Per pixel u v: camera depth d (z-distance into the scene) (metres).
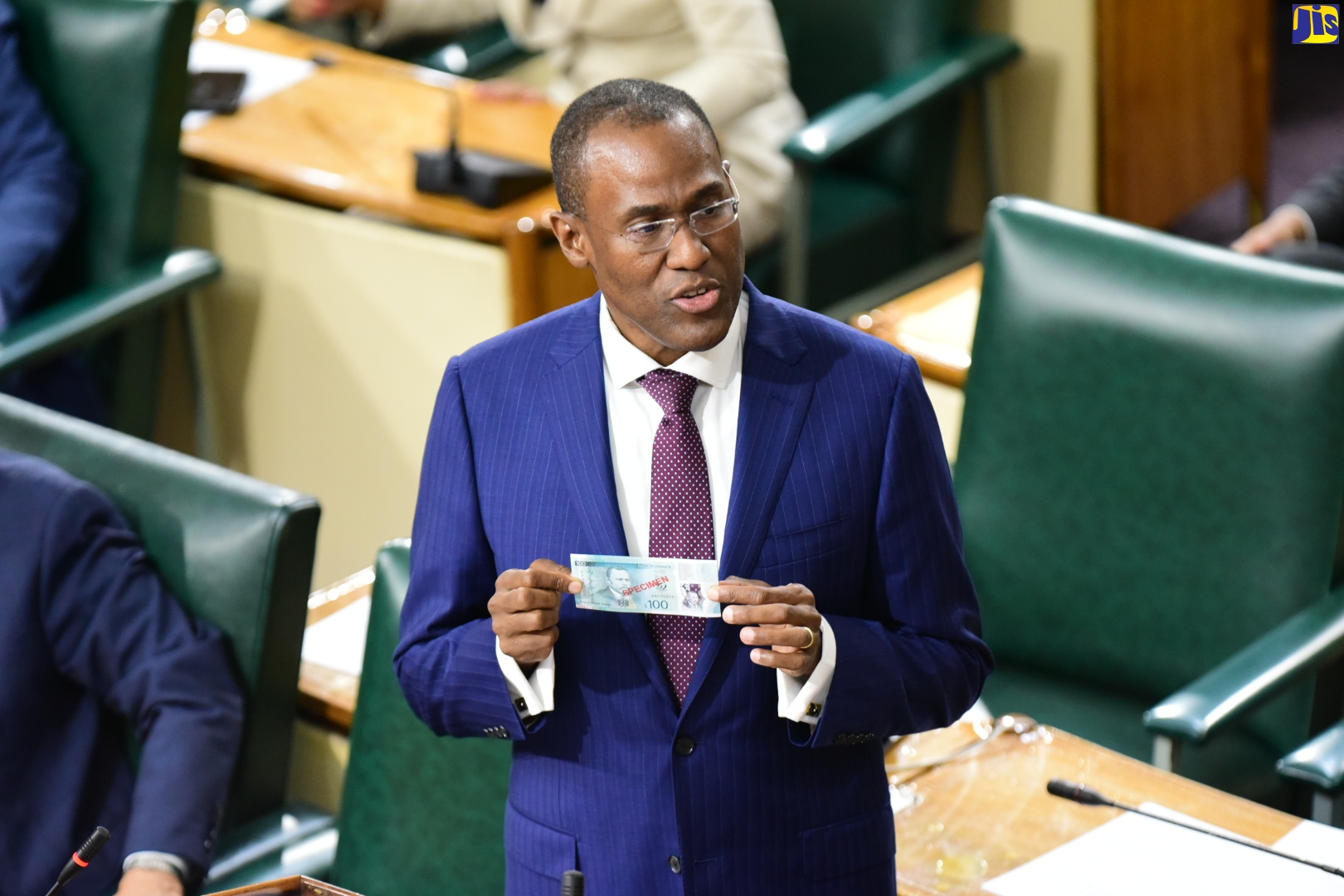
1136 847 6.94
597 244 5.41
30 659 8.16
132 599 8.22
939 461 5.87
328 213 12.45
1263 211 15.95
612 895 5.70
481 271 11.73
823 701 5.45
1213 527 8.86
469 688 5.78
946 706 5.79
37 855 8.09
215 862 8.03
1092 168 14.47
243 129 13.32
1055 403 9.28
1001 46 14.11
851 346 5.85
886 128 13.23
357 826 7.98
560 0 13.50
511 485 5.83
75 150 12.63
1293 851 6.85
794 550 5.61
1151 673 9.17
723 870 5.61
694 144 5.29
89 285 12.70
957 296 11.76
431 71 14.88
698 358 5.71
